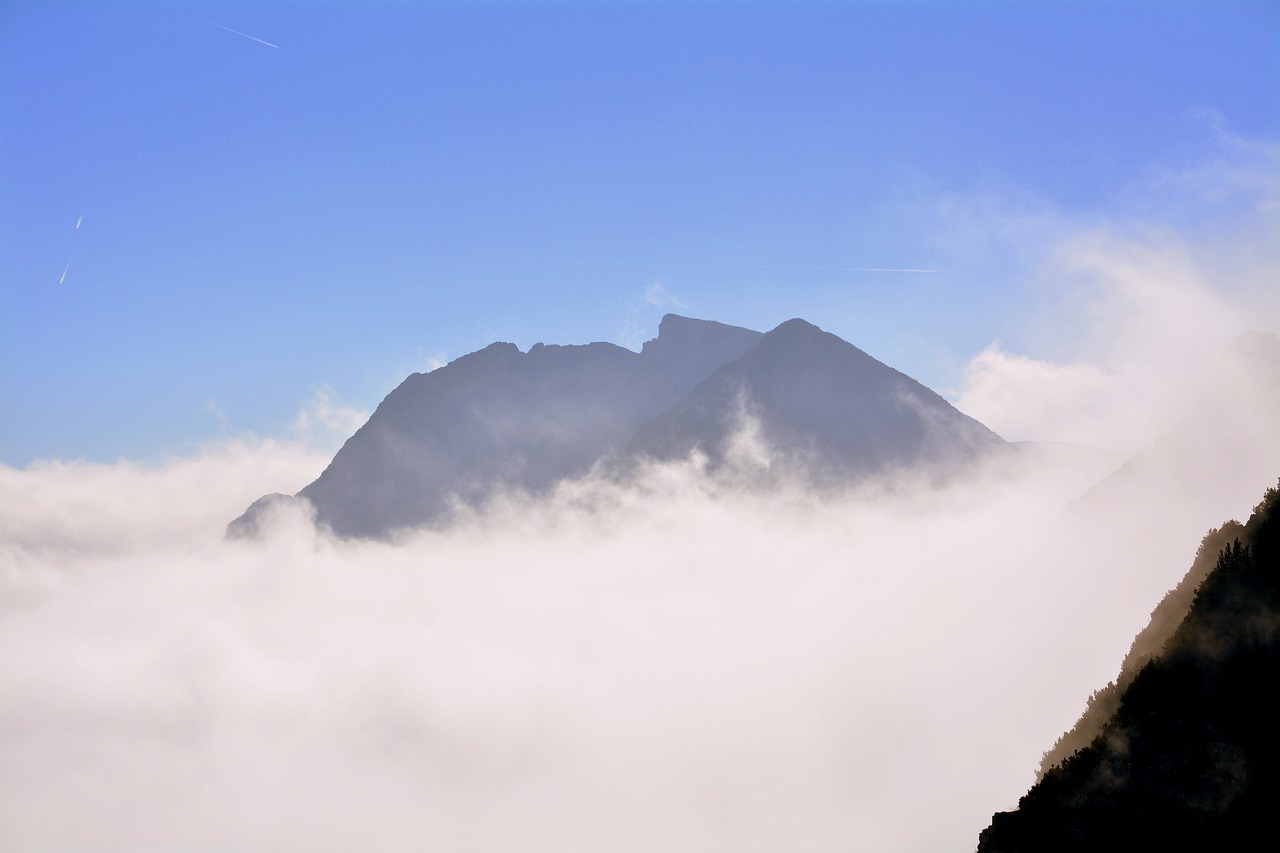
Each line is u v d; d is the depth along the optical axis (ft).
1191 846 155.53
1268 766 156.66
